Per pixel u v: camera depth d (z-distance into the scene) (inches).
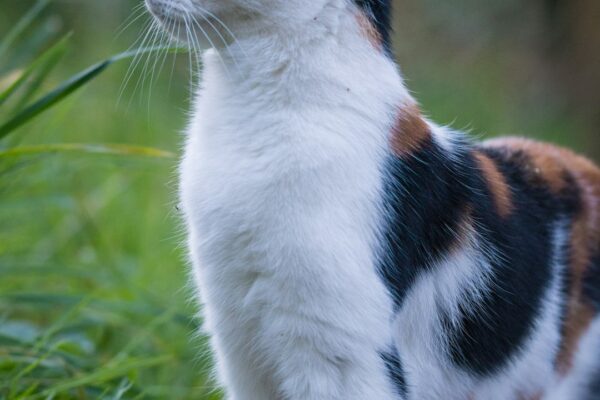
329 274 145.6
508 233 170.9
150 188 317.4
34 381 188.4
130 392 196.7
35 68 213.5
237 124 152.4
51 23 277.6
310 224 145.9
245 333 159.3
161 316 215.8
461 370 169.2
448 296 162.6
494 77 432.8
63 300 216.5
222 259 153.4
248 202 148.3
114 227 295.3
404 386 154.4
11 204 254.4
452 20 448.8
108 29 421.7
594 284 187.5
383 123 151.7
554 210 182.1
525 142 196.2
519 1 438.0
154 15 154.1
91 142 343.0
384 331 149.6
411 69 432.8
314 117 148.5
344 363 150.3
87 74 178.7
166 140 353.1
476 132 385.4
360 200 147.5
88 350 216.4
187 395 213.8
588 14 410.3
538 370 179.0
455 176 162.9
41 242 273.1
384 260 149.6
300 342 150.6
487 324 168.4
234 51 152.3
